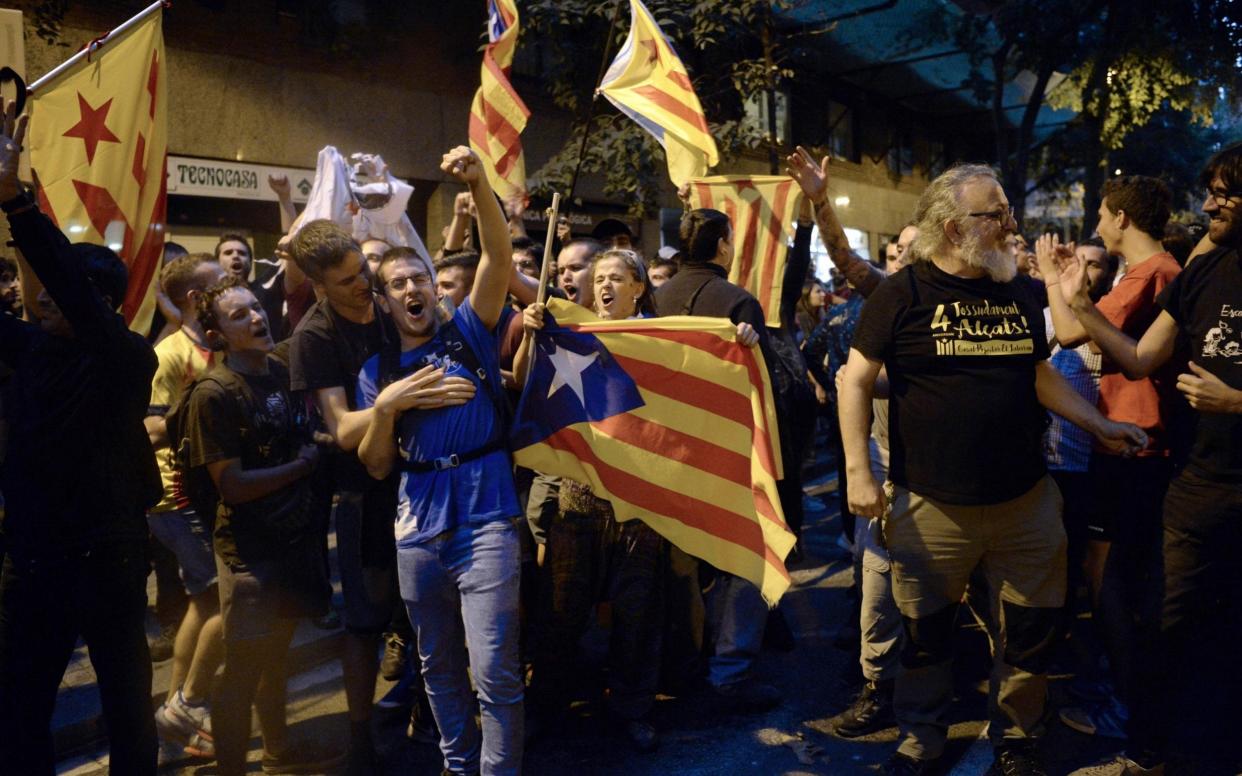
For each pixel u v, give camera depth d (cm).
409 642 396
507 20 384
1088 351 411
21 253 274
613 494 350
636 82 415
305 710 427
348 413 321
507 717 310
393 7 1219
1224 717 354
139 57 448
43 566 285
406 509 317
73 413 286
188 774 366
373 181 509
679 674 436
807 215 509
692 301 420
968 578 338
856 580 470
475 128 384
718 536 355
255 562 333
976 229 314
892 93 2420
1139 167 2003
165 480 392
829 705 425
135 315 453
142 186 453
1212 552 322
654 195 1112
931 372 322
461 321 323
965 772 360
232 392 331
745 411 360
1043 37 1579
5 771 288
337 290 337
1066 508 391
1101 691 411
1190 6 1539
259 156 1091
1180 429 338
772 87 1153
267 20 1089
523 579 425
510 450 344
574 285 484
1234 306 316
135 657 301
